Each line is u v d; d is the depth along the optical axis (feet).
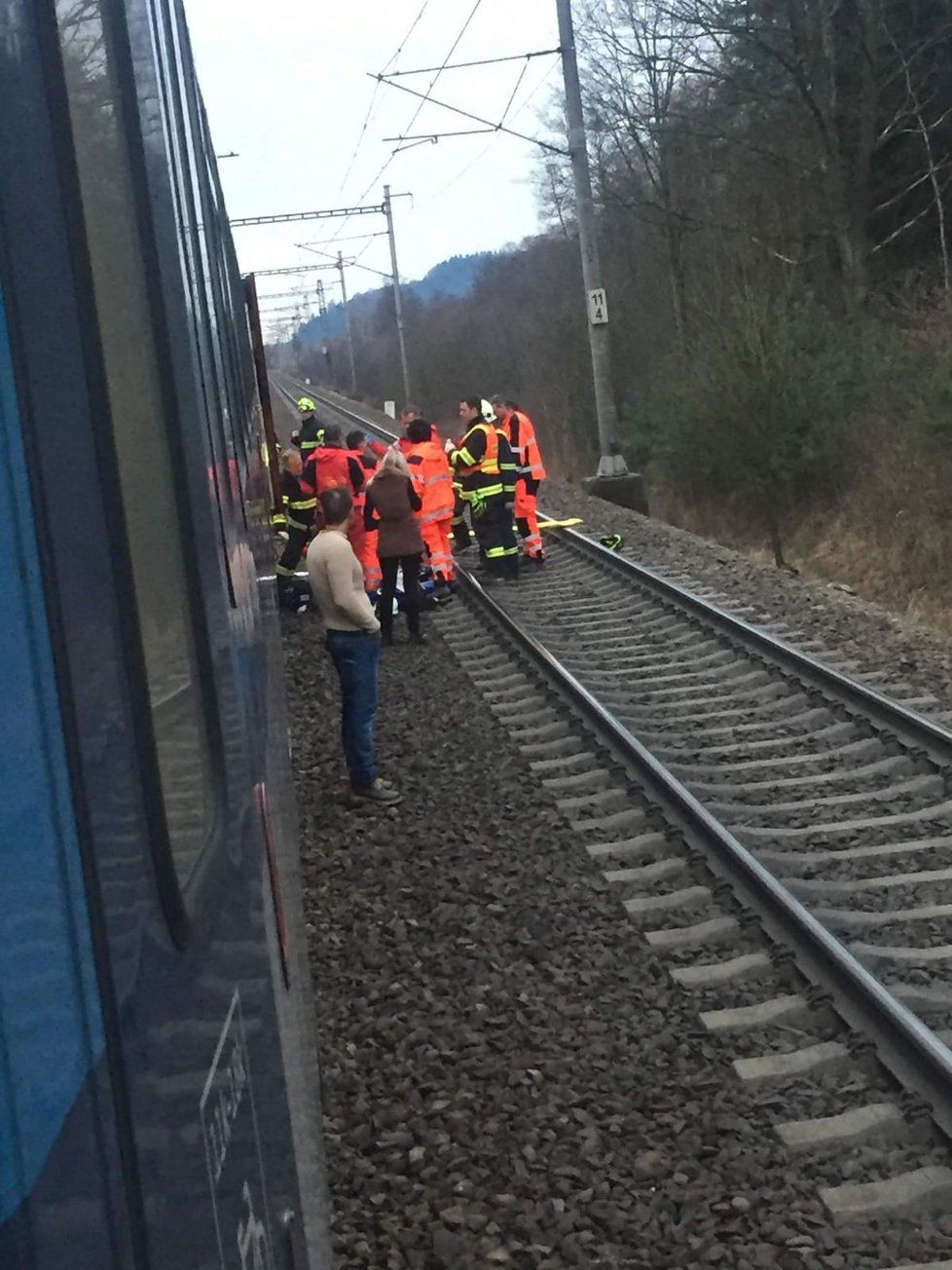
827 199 91.91
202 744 6.07
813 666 34.42
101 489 4.58
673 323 113.80
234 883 6.52
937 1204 14.24
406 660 41.37
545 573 55.31
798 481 78.28
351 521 28.14
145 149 6.40
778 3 89.71
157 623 5.21
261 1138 6.47
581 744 31.42
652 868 23.38
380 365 265.54
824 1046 17.15
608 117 116.26
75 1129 3.59
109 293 5.12
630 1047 17.58
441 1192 14.64
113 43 5.87
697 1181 14.56
